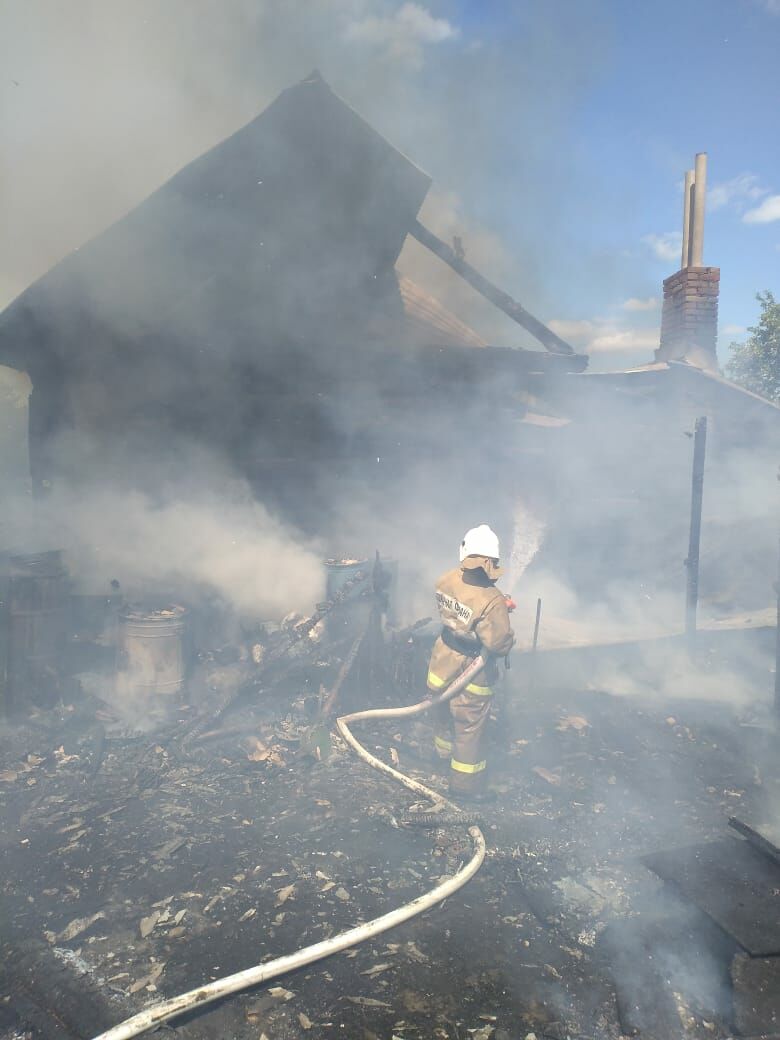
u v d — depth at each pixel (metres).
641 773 4.77
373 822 4.00
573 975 2.91
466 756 4.27
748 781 4.71
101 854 3.59
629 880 3.56
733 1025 2.58
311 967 2.89
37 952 2.91
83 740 4.78
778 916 2.90
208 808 4.07
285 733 5.01
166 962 2.88
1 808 3.98
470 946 3.05
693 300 10.32
